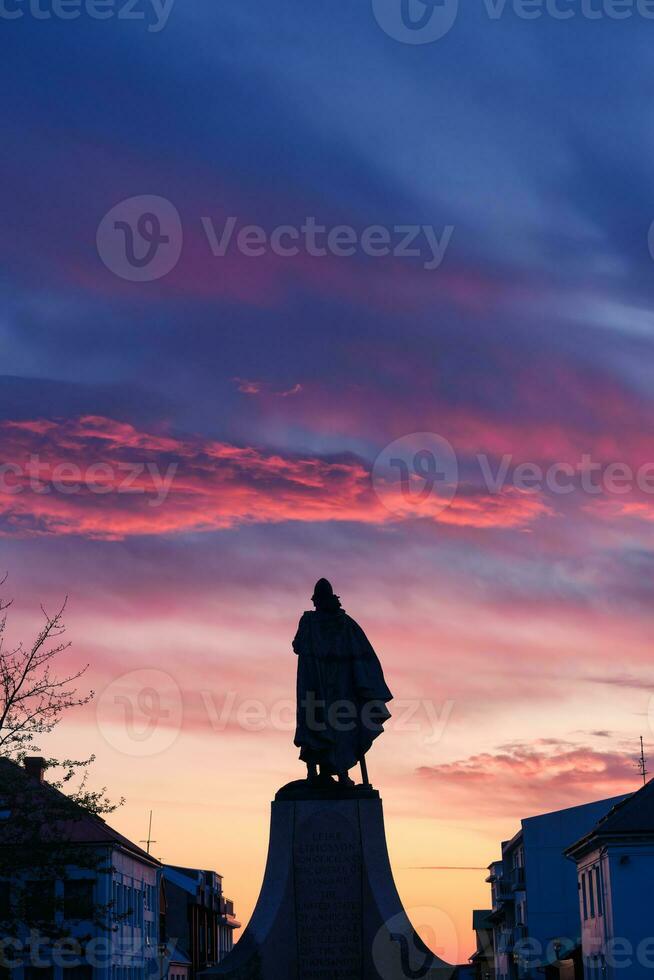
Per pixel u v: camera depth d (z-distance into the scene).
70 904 35.19
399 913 23.80
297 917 24.00
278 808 24.69
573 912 83.12
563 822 84.44
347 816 24.61
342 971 23.73
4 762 35.91
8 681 35.56
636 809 57.47
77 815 35.41
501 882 96.75
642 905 55.78
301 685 25.55
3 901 35.12
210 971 23.42
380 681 25.75
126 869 65.81
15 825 34.81
